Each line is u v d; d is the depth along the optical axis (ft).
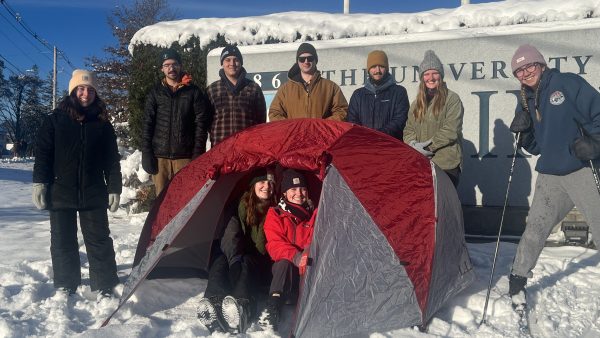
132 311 13.80
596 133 12.38
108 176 15.24
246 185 15.78
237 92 17.90
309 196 15.62
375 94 17.81
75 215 15.03
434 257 13.15
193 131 17.66
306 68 17.98
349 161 13.17
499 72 23.07
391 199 13.19
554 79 13.02
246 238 14.66
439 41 23.95
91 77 14.85
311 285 11.55
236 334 12.11
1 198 40.14
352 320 11.82
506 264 17.25
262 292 14.55
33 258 18.81
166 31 30.07
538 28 22.52
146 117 17.61
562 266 16.89
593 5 22.70
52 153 14.58
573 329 12.62
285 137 14.28
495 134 23.07
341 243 12.16
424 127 17.11
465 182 23.50
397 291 12.44
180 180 14.97
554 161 13.05
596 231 12.94
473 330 12.40
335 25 26.89
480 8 24.85
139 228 24.66
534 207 13.56
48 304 13.89
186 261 16.35
